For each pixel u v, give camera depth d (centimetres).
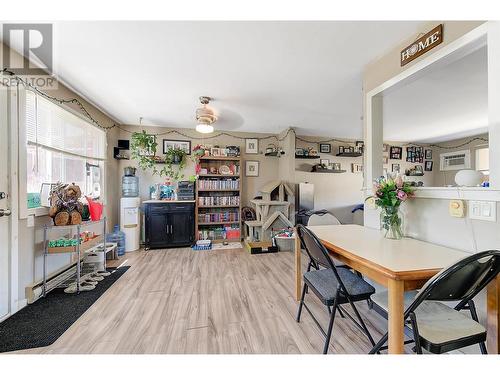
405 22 158
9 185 189
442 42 148
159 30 167
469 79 249
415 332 101
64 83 255
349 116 378
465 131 478
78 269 231
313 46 188
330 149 539
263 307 203
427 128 457
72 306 204
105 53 198
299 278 217
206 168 459
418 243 154
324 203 536
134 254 366
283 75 239
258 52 197
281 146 492
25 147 202
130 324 177
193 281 260
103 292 231
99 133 354
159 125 435
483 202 124
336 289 140
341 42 183
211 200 445
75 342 156
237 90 276
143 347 151
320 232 189
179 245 406
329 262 132
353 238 168
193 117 385
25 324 177
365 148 222
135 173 421
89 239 262
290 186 452
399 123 422
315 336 163
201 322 180
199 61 211
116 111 353
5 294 185
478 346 130
